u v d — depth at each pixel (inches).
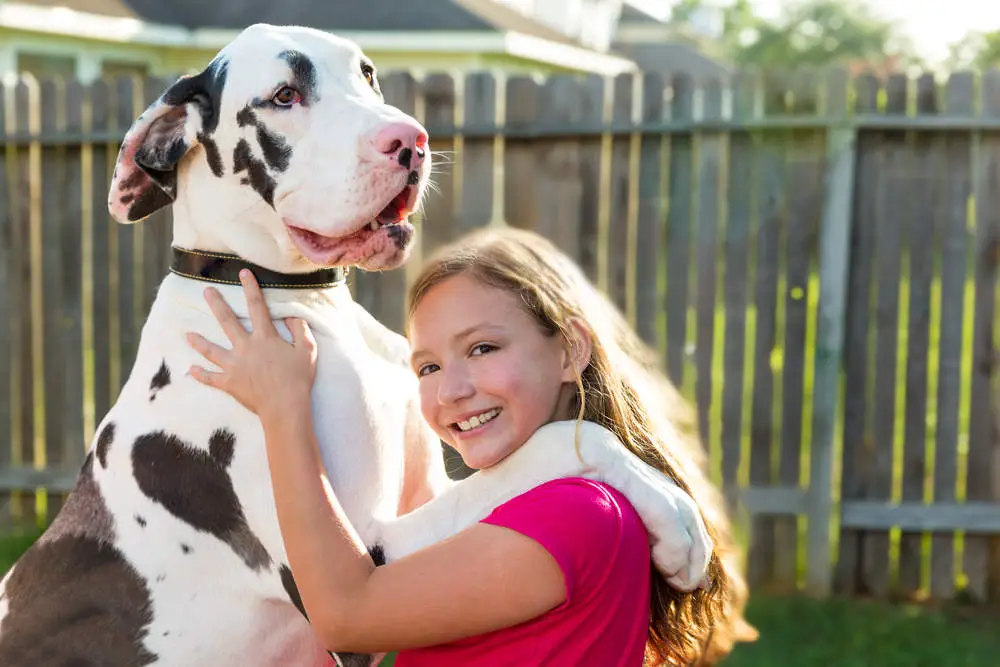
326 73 84.6
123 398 89.3
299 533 75.4
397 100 197.8
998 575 192.1
